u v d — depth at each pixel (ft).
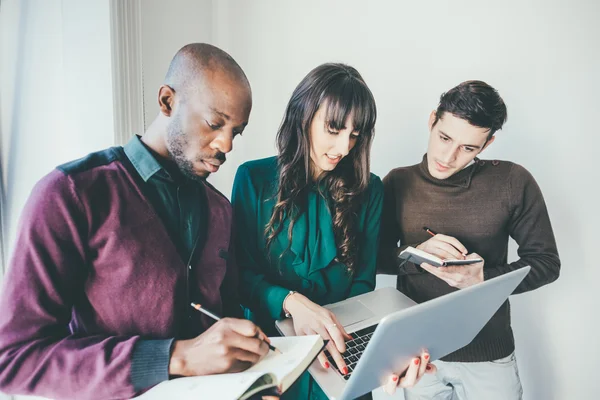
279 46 4.89
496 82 4.18
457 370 3.67
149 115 4.01
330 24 4.68
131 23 3.18
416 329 2.02
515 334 4.52
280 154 3.13
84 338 1.73
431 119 3.55
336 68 2.90
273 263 3.11
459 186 3.48
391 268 3.69
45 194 1.68
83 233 1.78
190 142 1.99
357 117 2.85
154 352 1.70
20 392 1.65
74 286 1.79
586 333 4.27
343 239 3.17
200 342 1.77
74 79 3.04
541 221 3.40
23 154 2.95
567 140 4.04
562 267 4.24
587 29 3.82
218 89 1.95
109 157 1.94
